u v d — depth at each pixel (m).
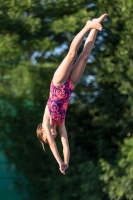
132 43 27.19
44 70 31.00
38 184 31.06
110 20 27.44
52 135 15.59
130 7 25.59
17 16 26.92
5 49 28.58
